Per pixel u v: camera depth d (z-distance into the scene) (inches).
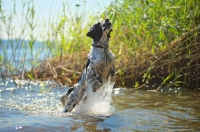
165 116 285.9
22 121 264.5
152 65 425.7
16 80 483.5
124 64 443.5
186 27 395.9
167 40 409.1
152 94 389.7
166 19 395.9
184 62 419.2
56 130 240.8
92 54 301.4
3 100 360.2
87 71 306.3
